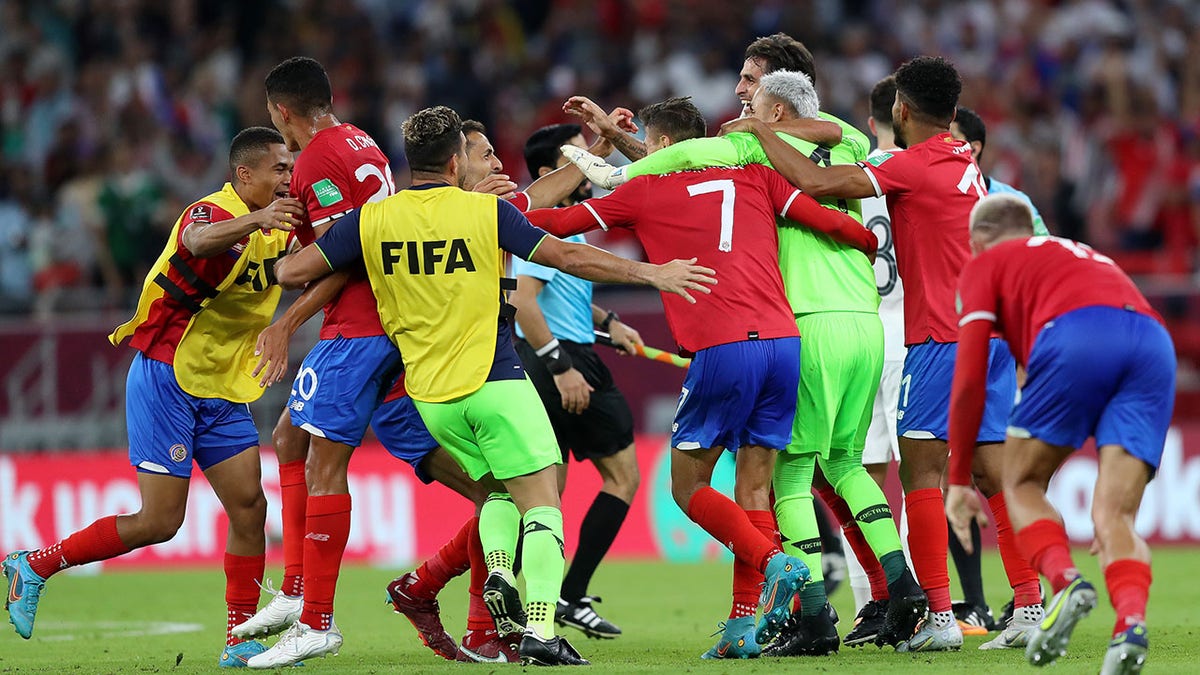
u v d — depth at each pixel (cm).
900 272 2267
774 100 2270
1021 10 6744
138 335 2256
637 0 6650
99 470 4344
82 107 6112
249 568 2298
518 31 6819
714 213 2167
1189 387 4419
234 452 2284
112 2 6569
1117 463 1734
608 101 6344
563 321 2747
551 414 2753
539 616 2042
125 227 5181
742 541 2095
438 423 2078
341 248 2059
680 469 2209
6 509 4347
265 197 2245
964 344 1795
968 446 1781
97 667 2211
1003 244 1830
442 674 1956
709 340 2141
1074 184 5519
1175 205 5312
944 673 1902
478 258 2047
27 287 5272
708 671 1948
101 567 4341
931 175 2205
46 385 4575
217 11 6650
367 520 4356
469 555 2253
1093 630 2580
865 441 2520
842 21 6838
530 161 2791
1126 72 5888
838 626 2803
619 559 4347
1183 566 3828
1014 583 2266
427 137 2072
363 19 6488
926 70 2272
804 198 2214
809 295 2238
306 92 2220
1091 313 1748
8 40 6350
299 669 2086
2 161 5597
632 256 5125
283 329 2080
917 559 2262
